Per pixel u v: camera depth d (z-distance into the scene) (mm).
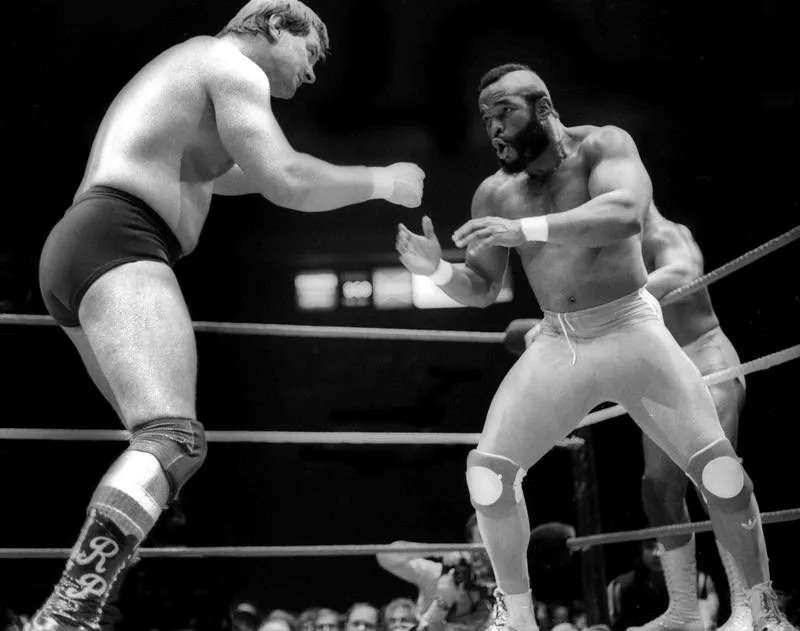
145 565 5336
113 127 2244
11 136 6734
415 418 7141
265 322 7293
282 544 6668
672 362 2369
